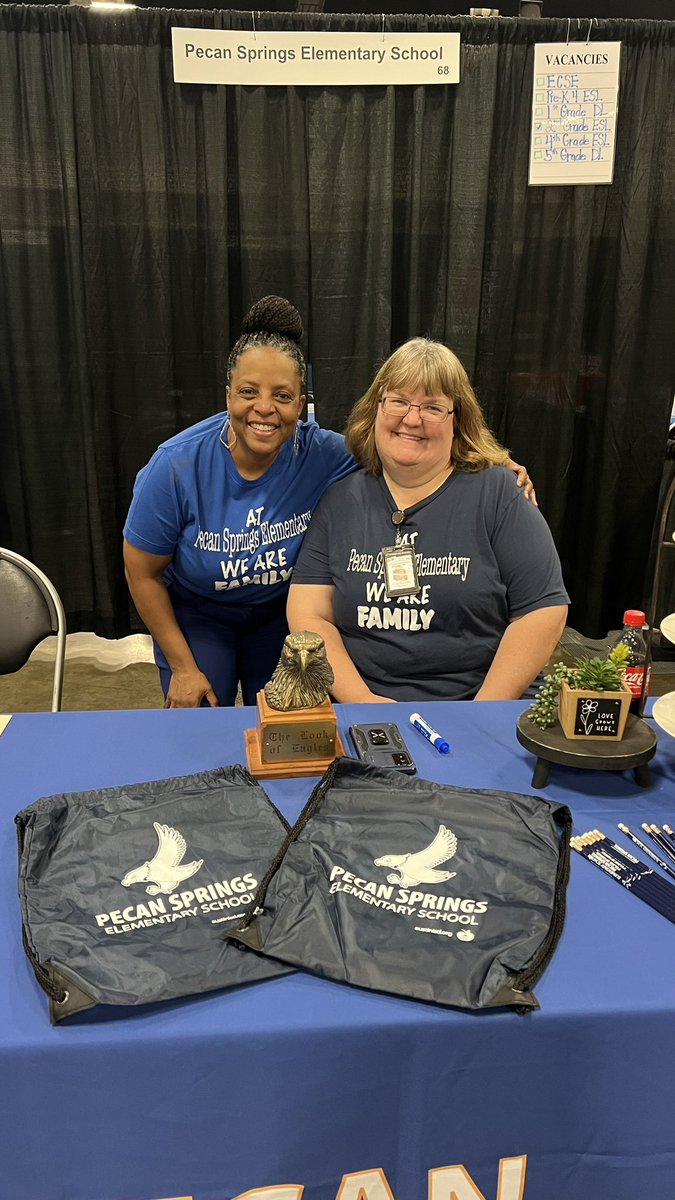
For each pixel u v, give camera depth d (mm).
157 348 2822
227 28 2547
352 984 826
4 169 2625
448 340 2900
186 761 1219
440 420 1599
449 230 2803
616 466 3020
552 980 842
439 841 1004
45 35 2520
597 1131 869
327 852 983
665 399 3002
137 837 1005
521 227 2811
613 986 836
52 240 2717
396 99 2672
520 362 2984
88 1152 818
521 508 1670
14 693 3119
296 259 2793
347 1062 805
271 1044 787
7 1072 774
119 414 2904
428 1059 812
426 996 809
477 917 899
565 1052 824
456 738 1301
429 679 1703
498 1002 802
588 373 3025
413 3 2838
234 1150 834
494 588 1666
